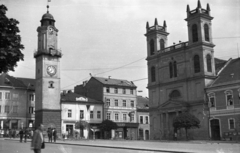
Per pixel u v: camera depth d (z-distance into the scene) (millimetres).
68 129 75312
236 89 53625
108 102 82938
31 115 80188
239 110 52625
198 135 59281
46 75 73938
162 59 68875
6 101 77188
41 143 14203
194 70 61406
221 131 55156
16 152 22828
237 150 26234
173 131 63844
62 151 24656
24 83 84188
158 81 69250
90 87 87000
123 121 84438
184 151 25000
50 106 73125
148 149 27422
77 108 77500
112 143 40719
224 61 70312
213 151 25016
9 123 76500
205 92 58781
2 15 14445
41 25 77188
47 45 74938
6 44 14648
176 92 65188
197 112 59844
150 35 72625
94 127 75312
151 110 70438
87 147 31688
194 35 62250
